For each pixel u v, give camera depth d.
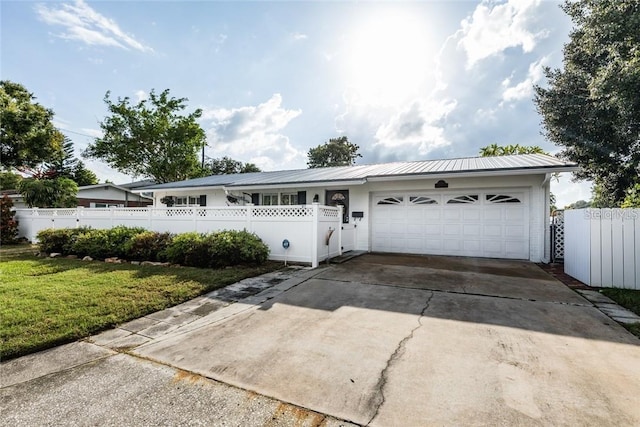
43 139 21.59
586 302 4.49
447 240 9.55
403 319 3.84
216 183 12.42
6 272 6.57
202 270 6.63
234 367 2.71
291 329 3.57
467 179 9.22
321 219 7.89
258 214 8.23
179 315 4.07
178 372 2.64
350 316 3.97
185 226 9.36
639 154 11.75
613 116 11.26
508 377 2.49
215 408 2.15
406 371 2.61
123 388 2.41
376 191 10.38
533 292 5.06
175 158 26.17
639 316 3.89
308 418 2.04
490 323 3.68
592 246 5.41
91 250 8.66
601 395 2.24
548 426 1.92
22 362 2.84
